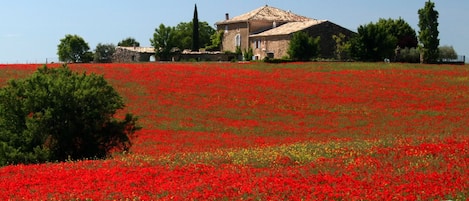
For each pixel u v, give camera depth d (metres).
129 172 21.08
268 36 108.25
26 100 28.83
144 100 55.41
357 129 45.31
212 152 28.77
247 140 39.66
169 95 57.94
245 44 115.94
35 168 23.17
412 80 68.06
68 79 30.78
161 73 69.19
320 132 44.12
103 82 31.39
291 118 50.16
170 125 46.41
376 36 93.62
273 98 57.81
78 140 30.12
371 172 19.69
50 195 17.52
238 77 68.75
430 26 98.88
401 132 42.72
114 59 126.94
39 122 28.55
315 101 56.66
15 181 19.86
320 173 19.39
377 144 27.14
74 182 19.42
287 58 94.94
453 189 16.34
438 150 23.94
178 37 120.81
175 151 33.00
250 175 19.73
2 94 29.11
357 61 93.50
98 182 19.16
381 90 61.97
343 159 23.19
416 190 16.30
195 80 65.50
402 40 110.88
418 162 21.41
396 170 20.03
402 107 53.66
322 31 103.62
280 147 28.91
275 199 15.73
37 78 29.88
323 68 78.50
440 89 62.47
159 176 20.25
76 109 29.66
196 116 50.22
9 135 28.75
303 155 24.53
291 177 18.94
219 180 18.70
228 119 49.38
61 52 127.25
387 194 15.70
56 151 29.62
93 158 29.36
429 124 46.16
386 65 82.25
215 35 126.69
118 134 31.16
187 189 17.58
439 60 102.44
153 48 126.38
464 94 59.75
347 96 58.91
